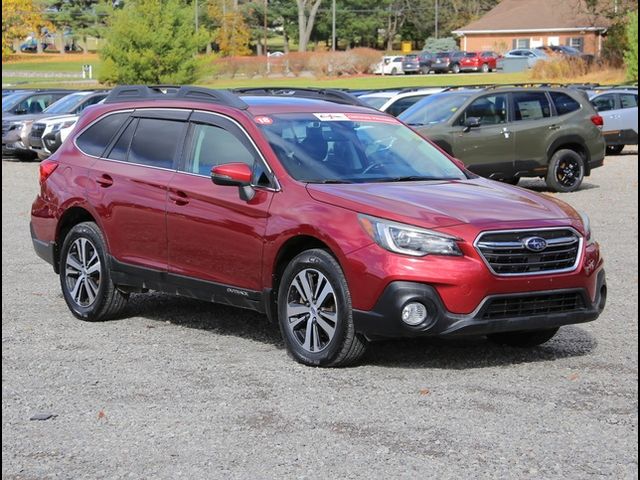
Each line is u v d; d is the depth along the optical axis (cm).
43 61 11200
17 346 767
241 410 596
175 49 4656
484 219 664
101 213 837
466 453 521
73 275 870
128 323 846
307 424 570
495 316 659
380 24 11131
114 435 557
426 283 643
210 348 753
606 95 2742
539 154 1841
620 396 625
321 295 680
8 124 2784
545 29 8512
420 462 509
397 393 629
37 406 612
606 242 1299
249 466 505
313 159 741
